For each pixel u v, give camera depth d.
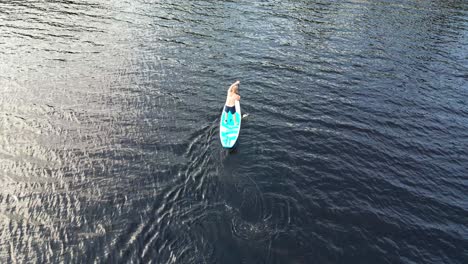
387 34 35.38
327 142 18.22
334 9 43.41
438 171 16.56
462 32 36.97
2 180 14.59
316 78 25.58
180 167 15.60
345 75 26.23
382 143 18.45
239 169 15.61
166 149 16.83
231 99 18.64
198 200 13.77
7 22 32.78
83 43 29.23
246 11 40.81
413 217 13.77
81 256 11.46
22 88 21.83
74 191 14.16
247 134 18.42
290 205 13.77
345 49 31.11
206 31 33.81
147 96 21.69
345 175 15.84
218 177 15.02
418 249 12.37
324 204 14.04
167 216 13.00
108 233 12.30
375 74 26.64
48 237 12.13
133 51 28.27
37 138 17.33
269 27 35.81
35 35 30.25
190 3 42.97
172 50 28.97
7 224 12.59
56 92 21.61
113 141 17.33
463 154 17.92
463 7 47.44
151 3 42.06
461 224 13.59
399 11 43.72
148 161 15.96
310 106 21.78
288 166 16.11
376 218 13.55
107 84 22.91
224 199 13.86
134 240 12.02
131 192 14.14
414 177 16.06
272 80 24.97
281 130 19.03
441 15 42.88
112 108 20.20
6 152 16.27
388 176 16.02
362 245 12.31
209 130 18.44
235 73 25.73
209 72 25.62
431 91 24.48
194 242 11.93
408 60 29.45
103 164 15.73
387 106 22.27
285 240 12.20
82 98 21.09
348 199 14.41
